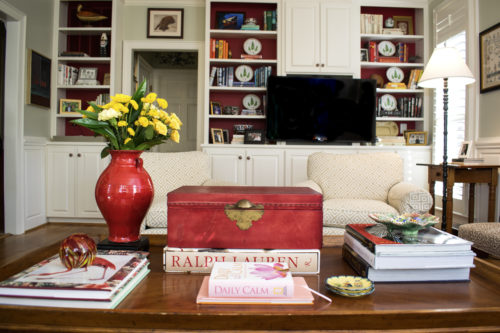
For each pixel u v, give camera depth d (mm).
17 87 3316
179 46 4344
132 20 4332
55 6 3980
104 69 4336
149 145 1069
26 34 3445
